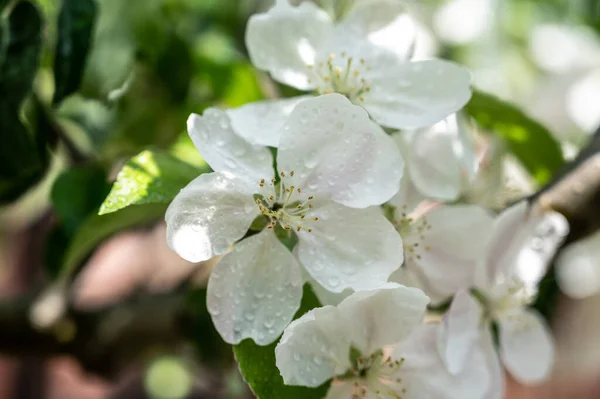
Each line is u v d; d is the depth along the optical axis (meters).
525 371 0.27
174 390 0.47
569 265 0.39
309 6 0.26
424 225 0.25
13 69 0.26
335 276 0.23
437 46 0.43
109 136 0.31
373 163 0.23
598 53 0.45
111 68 0.29
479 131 0.29
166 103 0.32
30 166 0.26
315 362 0.23
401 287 0.22
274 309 0.23
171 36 0.32
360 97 0.25
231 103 0.33
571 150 0.30
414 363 0.24
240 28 0.37
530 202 0.27
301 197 0.23
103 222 0.25
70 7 0.27
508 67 0.45
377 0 0.26
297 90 0.26
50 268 0.29
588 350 0.50
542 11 0.47
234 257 0.23
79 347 0.33
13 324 0.32
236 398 0.35
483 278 0.25
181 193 0.22
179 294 0.33
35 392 0.60
